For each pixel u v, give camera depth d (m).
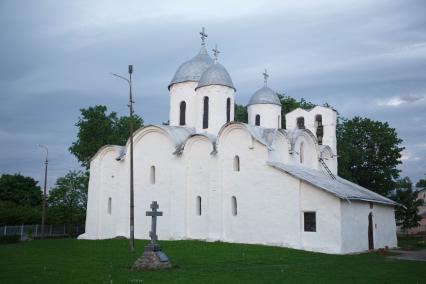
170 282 15.69
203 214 32.38
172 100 39.03
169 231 33.59
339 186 30.28
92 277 16.75
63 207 52.81
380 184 50.41
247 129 30.69
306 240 27.70
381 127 51.16
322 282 16.45
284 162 32.38
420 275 18.55
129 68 28.16
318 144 37.97
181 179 33.47
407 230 62.19
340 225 26.69
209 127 34.69
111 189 38.34
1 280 16.16
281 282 16.22
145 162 36.00
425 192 76.81
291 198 28.53
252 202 30.02
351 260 23.55
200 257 22.97
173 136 34.72
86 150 50.69
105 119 52.72
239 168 31.06
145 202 35.41
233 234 30.56
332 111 39.91
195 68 38.66
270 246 28.30
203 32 41.31
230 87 35.62
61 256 24.14
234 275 17.53
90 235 38.81
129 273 17.75
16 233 46.31
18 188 68.56
